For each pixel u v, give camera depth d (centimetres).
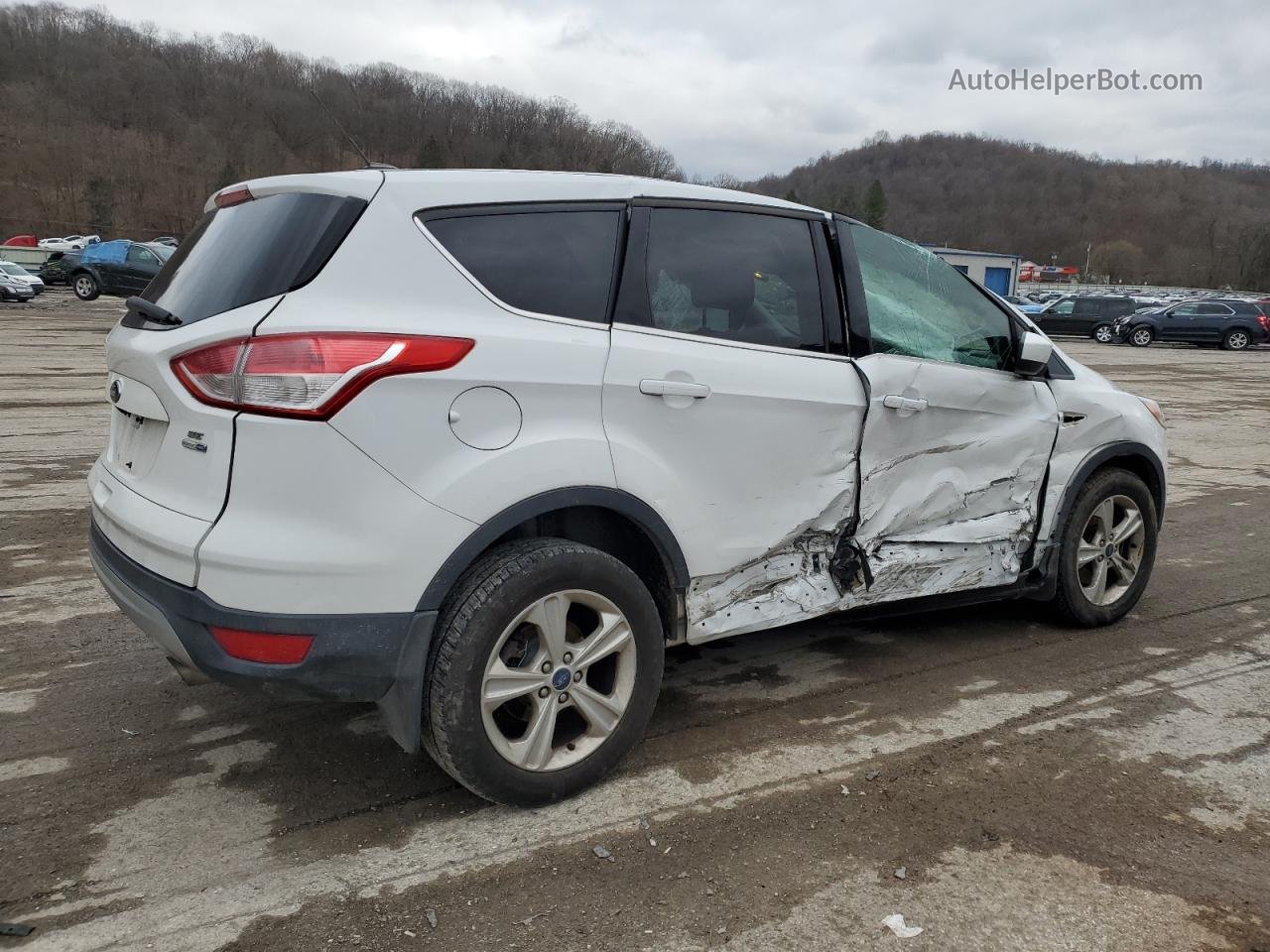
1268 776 311
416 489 246
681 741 326
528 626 271
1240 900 246
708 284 311
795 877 252
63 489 652
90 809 278
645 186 307
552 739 278
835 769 309
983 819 281
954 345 382
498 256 271
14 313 2183
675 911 237
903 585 364
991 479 389
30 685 358
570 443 269
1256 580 538
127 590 263
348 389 237
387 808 281
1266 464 946
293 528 238
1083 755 323
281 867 252
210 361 243
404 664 251
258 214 275
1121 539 446
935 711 355
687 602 309
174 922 229
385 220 256
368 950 221
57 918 230
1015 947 226
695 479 299
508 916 234
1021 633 442
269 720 335
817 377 327
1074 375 430
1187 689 380
